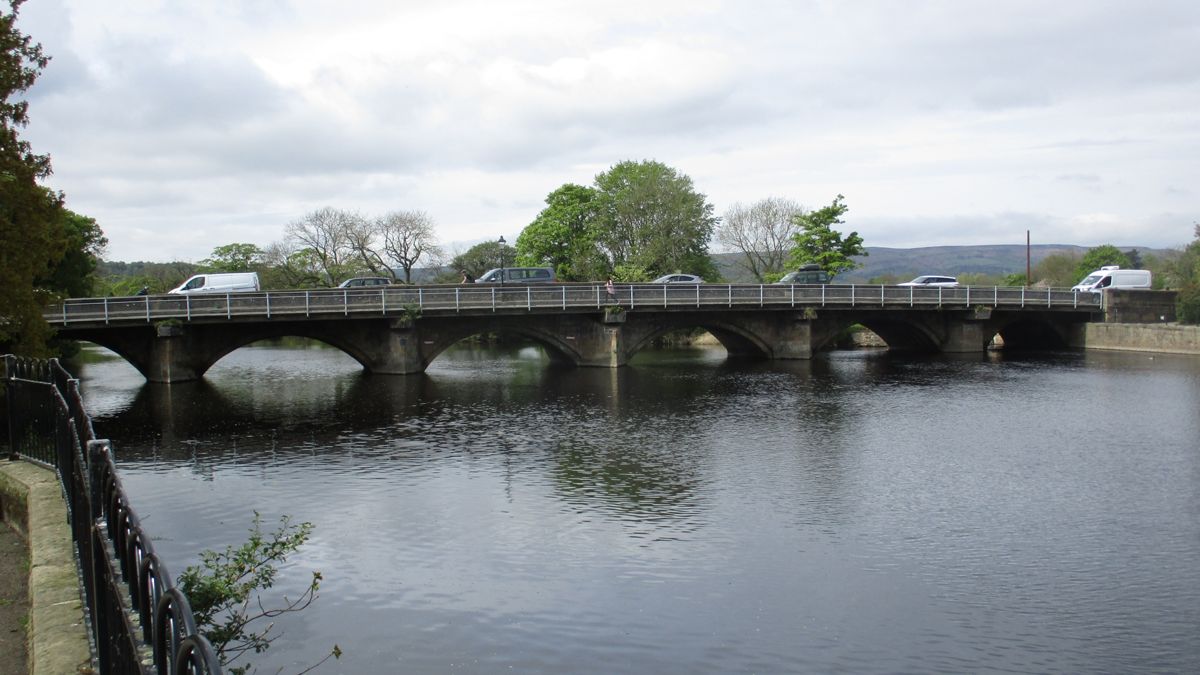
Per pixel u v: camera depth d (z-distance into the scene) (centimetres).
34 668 731
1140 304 6962
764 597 1616
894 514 2106
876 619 1528
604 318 5241
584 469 2550
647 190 8788
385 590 1641
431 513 2111
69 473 1114
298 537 1248
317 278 9231
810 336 5869
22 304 2398
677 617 1531
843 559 1808
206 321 4334
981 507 2164
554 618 1524
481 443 2944
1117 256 11612
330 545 1883
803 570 1747
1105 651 1420
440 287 4806
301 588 1648
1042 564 1781
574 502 2205
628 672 1344
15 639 877
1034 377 4772
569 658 1383
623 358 5416
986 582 1691
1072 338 6981
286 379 4922
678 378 4822
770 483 2388
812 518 2075
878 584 1681
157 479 2445
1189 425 3231
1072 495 2270
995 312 6631
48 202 2472
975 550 1861
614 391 4281
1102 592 1645
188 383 4500
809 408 3675
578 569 1748
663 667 1359
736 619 1524
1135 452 2767
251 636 1288
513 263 10256
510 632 1471
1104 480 2419
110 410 3697
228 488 2342
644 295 5288
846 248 8169
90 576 802
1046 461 2645
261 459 2700
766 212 9994
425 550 1855
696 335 8038
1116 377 4741
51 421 1365
